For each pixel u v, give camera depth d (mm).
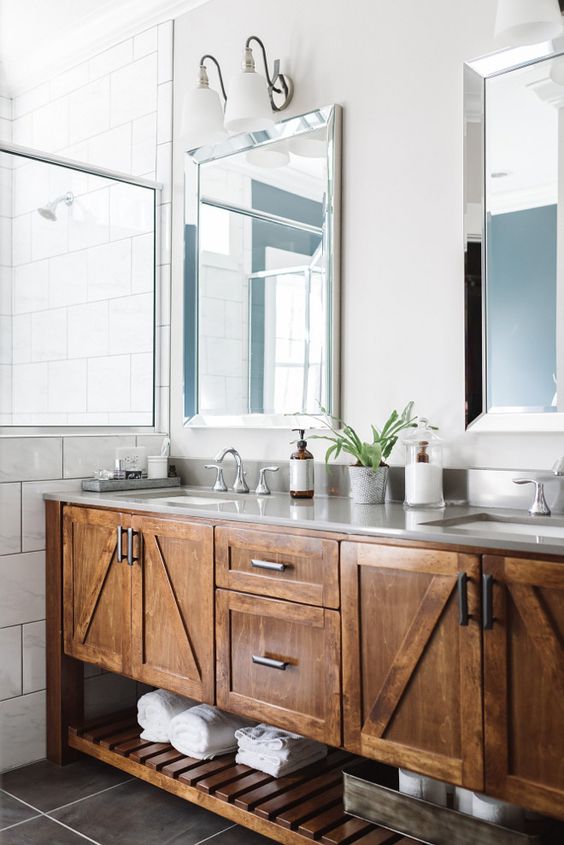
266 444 2945
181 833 2309
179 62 3303
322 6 2768
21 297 3123
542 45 2207
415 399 2504
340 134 2695
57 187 3223
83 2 3410
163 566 2453
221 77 3008
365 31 2641
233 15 3082
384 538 1884
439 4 2451
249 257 2977
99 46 3646
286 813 2100
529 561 1627
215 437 3135
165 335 3342
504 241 2271
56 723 2836
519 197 2248
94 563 2697
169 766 2406
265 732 2410
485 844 1822
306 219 2773
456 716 1756
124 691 3088
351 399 2672
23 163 3152
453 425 2410
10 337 3072
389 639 1875
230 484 3047
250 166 2984
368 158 2627
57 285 3205
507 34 2070
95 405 3258
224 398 3057
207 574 2311
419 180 2500
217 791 2229
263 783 2281
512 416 2250
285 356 2838
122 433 3277
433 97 2467
